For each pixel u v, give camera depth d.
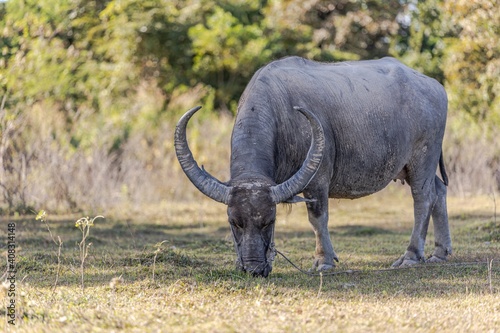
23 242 39.19
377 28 95.06
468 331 21.17
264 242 27.27
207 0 95.44
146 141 68.38
